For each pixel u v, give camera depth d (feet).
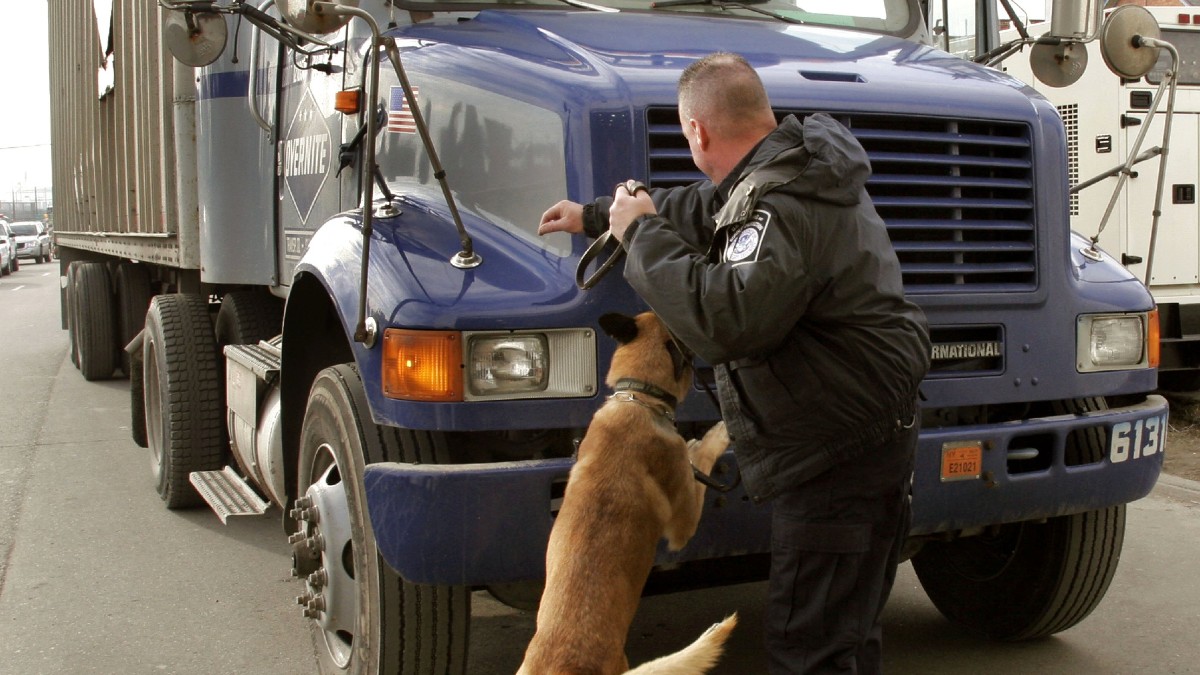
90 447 28.14
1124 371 12.63
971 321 11.87
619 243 10.46
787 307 8.63
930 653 14.87
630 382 10.03
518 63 12.01
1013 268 12.09
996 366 12.05
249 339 19.54
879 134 11.69
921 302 11.64
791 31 14.47
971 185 12.00
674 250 9.00
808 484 9.25
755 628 15.79
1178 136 28.45
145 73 24.72
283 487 15.46
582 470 9.75
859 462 9.18
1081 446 12.69
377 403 10.78
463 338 10.36
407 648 11.26
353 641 11.94
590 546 9.29
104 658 15.01
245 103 18.44
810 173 8.73
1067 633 15.51
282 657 15.06
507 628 15.88
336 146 14.69
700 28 13.88
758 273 8.50
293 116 16.58
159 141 23.40
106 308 38.81
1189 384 32.09
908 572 18.42
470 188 12.03
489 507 10.16
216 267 19.36
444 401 10.33
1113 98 27.53
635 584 9.46
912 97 11.92
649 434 9.80
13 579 18.20
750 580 12.75
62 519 21.62
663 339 10.11
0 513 22.06
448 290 10.64
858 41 14.32
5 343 54.60
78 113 37.55
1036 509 12.08
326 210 15.07
